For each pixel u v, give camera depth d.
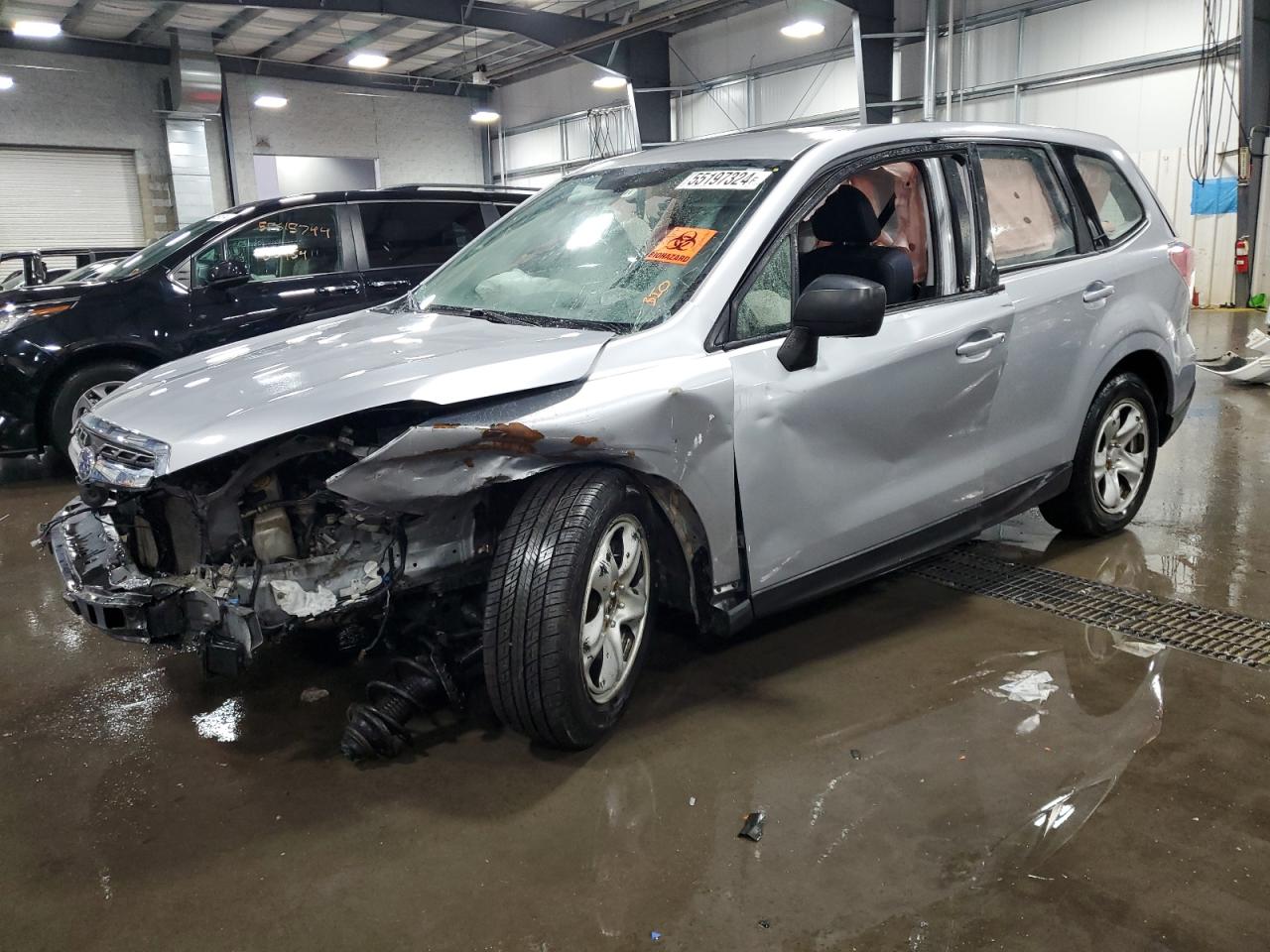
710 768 2.47
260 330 5.90
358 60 18.80
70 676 3.13
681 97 19.20
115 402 2.69
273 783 2.47
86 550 2.65
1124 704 2.75
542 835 2.21
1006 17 14.22
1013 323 3.26
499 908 1.98
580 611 2.37
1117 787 2.34
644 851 2.14
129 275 5.81
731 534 2.65
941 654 3.08
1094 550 3.98
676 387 2.46
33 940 1.93
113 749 2.66
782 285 2.79
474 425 2.22
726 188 2.92
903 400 2.95
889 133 3.10
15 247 17.61
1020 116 14.39
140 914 2.00
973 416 3.20
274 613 2.31
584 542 2.35
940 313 3.06
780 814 2.26
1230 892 1.97
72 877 2.12
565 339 2.54
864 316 2.46
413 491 2.25
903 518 3.05
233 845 2.22
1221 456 5.49
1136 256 3.80
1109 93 13.50
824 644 3.17
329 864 2.14
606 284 2.86
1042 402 3.44
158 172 18.75
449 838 2.21
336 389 2.32
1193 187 12.96
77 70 17.72
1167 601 3.47
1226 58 12.33
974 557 3.93
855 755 2.51
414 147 22.44
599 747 2.58
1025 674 2.93
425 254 6.49
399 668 2.75
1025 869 2.05
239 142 20.00
